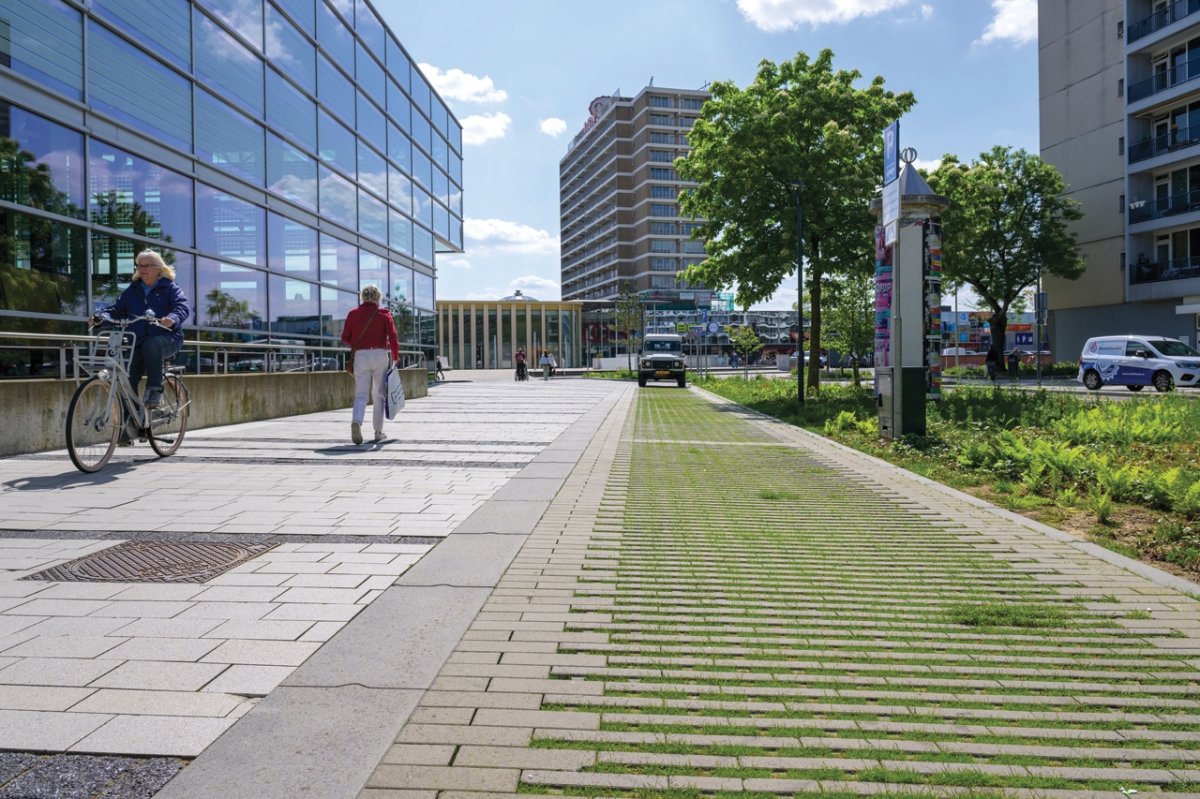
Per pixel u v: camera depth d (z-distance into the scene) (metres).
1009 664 2.79
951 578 3.92
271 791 1.91
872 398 18.73
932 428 11.27
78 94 10.56
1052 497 6.41
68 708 2.36
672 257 110.94
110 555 4.15
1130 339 25.80
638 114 113.44
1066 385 29.92
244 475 6.91
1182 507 5.54
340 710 2.35
